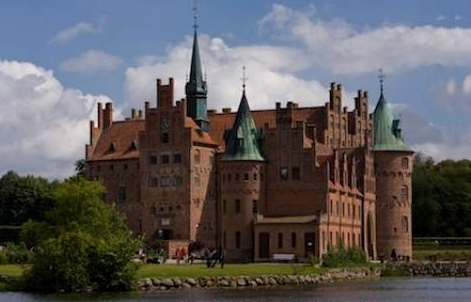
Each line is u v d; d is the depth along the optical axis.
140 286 115.38
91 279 112.50
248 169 169.12
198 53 189.62
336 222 168.88
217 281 123.75
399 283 139.00
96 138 195.50
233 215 169.25
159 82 182.50
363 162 181.75
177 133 179.88
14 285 113.12
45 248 112.38
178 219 178.88
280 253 164.25
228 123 188.00
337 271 147.12
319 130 184.50
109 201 189.00
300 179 168.38
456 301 104.38
